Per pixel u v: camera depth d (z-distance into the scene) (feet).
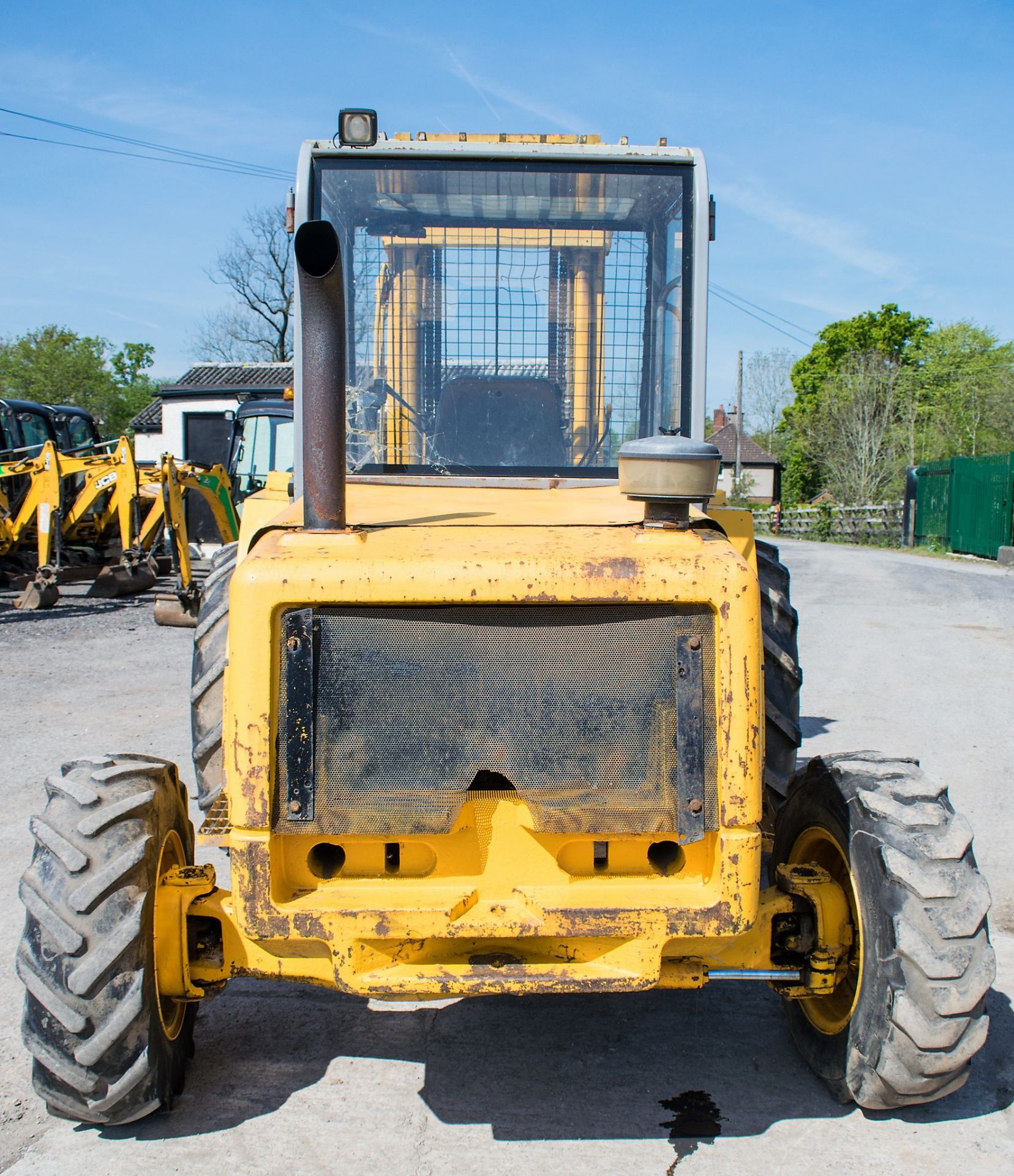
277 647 8.64
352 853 9.02
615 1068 11.17
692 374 13.00
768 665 13.48
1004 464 75.87
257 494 12.66
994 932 14.10
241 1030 11.93
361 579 8.54
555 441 12.94
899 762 10.57
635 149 12.98
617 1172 9.41
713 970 9.68
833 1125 10.12
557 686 8.77
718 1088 10.78
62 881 9.39
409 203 12.99
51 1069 9.23
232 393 87.71
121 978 9.30
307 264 8.48
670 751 8.81
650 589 8.59
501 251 13.07
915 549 91.56
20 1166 9.50
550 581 8.57
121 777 10.09
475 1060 11.33
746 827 8.74
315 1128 10.07
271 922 8.69
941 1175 9.38
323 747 8.73
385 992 8.74
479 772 8.87
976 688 29.48
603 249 13.10
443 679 8.74
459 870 8.97
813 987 9.90
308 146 12.89
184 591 41.06
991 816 18.63
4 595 50.26
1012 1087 10.75
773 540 126.41
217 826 11.22
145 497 51.57
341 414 9.14
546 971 8.80
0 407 57.93
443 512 10.49
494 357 13.03
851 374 159.53
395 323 13.01
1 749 22.80
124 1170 9.45
